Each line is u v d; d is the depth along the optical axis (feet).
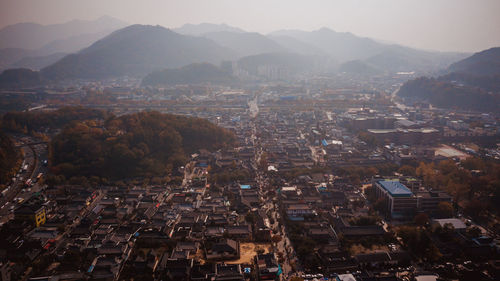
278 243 573.74
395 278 465.47
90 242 558.97
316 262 504.84
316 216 654.94
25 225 597.93
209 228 606.96
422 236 545.85
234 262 517.14
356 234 587.27
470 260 526.16
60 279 472.44
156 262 514.27
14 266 495.82
